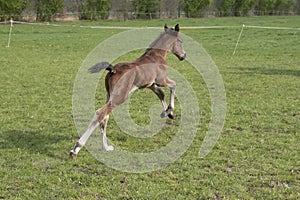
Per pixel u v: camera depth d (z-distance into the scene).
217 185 5.59
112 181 5.73
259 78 13.49
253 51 21.28
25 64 16.09
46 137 7.51
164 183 5.68
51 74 13.96
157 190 5.44
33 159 6.45
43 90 11.45
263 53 20.52
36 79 13.01
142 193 5.35
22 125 8.21
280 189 5.49
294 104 10.03
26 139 7.38
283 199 5.23
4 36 26.48
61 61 17.08
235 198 5.23
